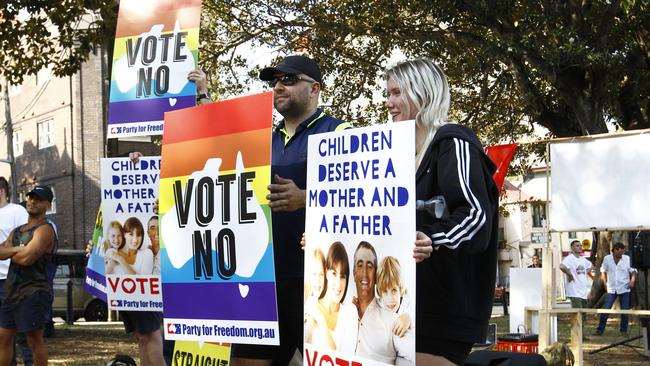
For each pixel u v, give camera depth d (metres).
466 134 3.66
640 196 9.48
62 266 23.62
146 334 7.30
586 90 18.84
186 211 4.58
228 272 4.38
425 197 3.70
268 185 4.20
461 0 17.98
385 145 3.50
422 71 3.81
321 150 3.81
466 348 3.67
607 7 16.94
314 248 3.84
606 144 9.73
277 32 19.50
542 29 18.17
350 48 20.95
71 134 37.41
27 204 8.24
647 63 18.25
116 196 6.54
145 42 5.94
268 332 4.21
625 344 13.92
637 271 20.27
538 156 25.27
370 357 3.52
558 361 8.32
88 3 15.44
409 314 3.36
